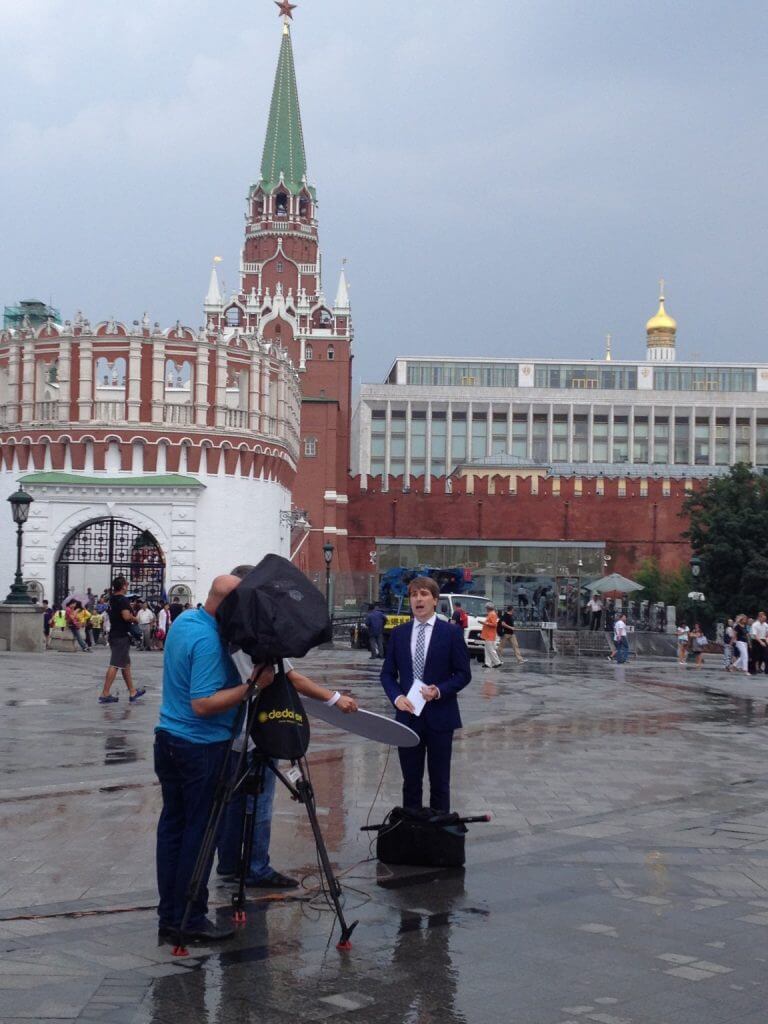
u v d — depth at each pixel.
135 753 15.82
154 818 11.38
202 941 7.63
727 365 153.12
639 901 8.79
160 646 45.56
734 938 7.89
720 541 66.00
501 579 77.69
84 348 52.81
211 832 7.62
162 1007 6.45
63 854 9.91
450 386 147.38
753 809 12.82
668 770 15.59
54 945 7.46
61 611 42.69
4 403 55.12
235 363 55.03
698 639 48.09
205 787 7.70
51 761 15.07
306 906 8.51
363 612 60.81
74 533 52.84
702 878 9.55
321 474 86.12
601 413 149.25
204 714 7.61
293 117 111.94
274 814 11.91
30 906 8.36
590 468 122.88
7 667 31.27
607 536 83.81
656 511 83.81
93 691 25.03
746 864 10.08
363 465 146.50
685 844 10.87
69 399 52.94
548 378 152.00
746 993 6.83
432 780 10.13
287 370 60.09
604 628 65.56
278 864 9.80
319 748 16.77
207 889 7.91
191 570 52.25
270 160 110.75
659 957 7.46
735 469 68.56
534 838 10.98
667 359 162.62
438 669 10.17
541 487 88.06
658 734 19.78
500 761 15.88
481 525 84.56
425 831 9.71
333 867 9.69
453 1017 6.40
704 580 67.44
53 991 6.62
